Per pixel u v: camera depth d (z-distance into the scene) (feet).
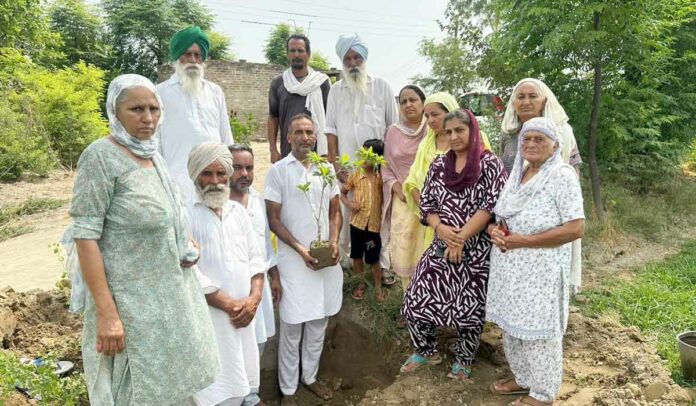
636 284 17.89
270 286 14.19
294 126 12.93
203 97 14.32
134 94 7.72
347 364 15.93
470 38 36.40
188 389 8.46
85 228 7.52
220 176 10.11
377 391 12.62
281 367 14.17
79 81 57.57
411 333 12.67
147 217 7.87
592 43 22.79
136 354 7.95
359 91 15.94
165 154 14.14
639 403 10.66
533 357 10.43
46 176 45.75
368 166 15.38
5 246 25.98
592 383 11.89
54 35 68.03
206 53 14.21
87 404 11.31
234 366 10.35
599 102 24.75
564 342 13.75
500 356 13.23
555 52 23.18
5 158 43.24
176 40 13.78
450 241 11.26
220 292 10.15
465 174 11.17
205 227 10.21
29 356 13.34
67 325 15.25
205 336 8.84
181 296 8.39
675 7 26.58
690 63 29.27
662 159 29.04
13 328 14.47
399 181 14.69
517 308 10.30
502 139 13.70
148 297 8.03
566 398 11.32
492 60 28.48
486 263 11.56
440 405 11.56
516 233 10.23
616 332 14.25
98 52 104.53
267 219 13.15
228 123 15.30
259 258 11.25
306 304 13.24
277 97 17.66
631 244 22.70
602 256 21.17
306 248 13.15
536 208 10.00
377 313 15.66
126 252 7.89
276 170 13.11
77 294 8.07
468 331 12.00
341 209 16.69
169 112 13.98
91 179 7.54
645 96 26.43
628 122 26.94
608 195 26.99
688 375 12.06
